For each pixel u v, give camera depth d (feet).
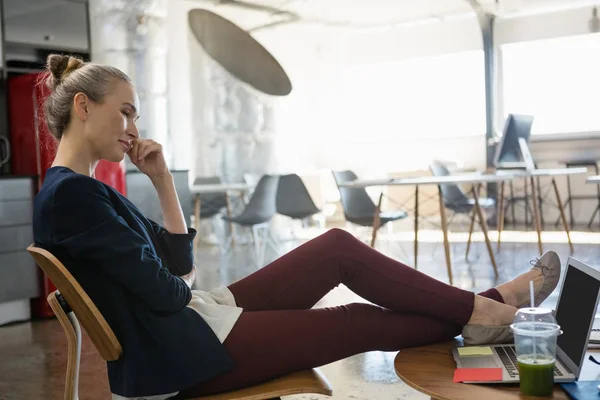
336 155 34.19
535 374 4.35
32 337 13.91
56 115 5.58
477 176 19.01
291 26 30.09
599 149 31.99
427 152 36.47
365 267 5.86
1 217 15.15
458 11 34.24
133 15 21.20
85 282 5.31
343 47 35.35
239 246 23.90
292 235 26.45
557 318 5.51
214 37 25.71
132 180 17.76
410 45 36.63
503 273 18.61
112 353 5.21
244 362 5.47
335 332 5.67
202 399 5.41
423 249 24.45
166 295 5.19
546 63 33.40
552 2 32.07
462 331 5.81
